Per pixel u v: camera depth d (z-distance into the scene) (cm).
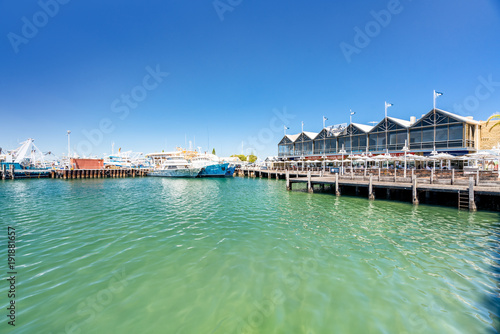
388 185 2123
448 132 3177
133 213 1750
